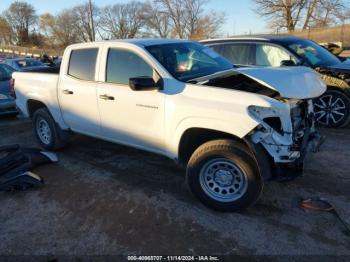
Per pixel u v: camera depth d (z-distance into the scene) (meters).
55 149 6.11
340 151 5.55
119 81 4.64
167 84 4.10
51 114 5.86
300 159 3.66
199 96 3.81
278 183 4.50
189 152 4.20
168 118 4.04
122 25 69.31
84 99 5.06
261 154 3.53
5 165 4.99
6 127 8.09
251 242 3.37
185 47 4.80
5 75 9.58
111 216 3.93
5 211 4.16
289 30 40.81
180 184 4.64
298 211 3.86
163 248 3.35
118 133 4.76
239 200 3.74
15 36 90.56
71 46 5.35
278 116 3.48
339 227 3.55
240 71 3.73
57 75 5.61
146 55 4.33
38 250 3.40
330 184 4.45
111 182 4.80
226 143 3.69
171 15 52.00
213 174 3.87
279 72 3.78
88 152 6.03
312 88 3.78
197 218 3.80
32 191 4.65
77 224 3.81
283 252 3.21
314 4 40.38
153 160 5.51
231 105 3.56
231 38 7.80
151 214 3.93
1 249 3.44
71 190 4.62
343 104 6.67
